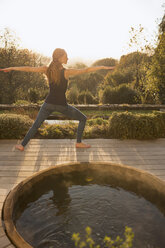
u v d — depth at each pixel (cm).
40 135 418
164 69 894
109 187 233
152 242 155
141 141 397
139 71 1118
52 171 251
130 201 207
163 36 885
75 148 357
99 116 655
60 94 291
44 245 154
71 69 280
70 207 197
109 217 184
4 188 235
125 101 1046
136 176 249
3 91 1459
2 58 1448
